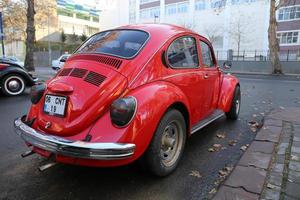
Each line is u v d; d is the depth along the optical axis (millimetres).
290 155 4023
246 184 3205
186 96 3975
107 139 2900
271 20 23391
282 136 4871
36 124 3420
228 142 4797
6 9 35688
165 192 3211
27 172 3672
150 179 3488
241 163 3760
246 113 7008
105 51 3686
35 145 3164
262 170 3543
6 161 3998
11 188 3287
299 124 5641
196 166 3854
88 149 2816
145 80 3375
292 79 18000
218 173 3654
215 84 5125
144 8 55812
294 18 37938
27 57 19172
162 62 3643
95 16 77312
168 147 3594
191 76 4117
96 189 3270
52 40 59531
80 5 74250
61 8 70188
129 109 2953
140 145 3045
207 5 45500
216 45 44812
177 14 49781
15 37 45469
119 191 3229
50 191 3229
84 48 4039
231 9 42750
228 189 3109
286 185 3211
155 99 3215
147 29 3947
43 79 13688
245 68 29578
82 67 3443
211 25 45156
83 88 3182
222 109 5449
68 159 3020
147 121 3072
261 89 12211
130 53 3555
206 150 4426
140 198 3094
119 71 3299
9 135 5109
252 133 5297
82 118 3045
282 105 8219
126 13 60000
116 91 3166
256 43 41031
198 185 3363
